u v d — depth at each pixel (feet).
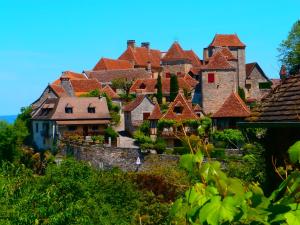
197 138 15.75
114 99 306.55
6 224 43.52
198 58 406.62
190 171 14.12
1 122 220.64
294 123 37.68
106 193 73.31
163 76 380.17
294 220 11.41
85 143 205.36
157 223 53.93
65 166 71.20
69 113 267.18
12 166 63.77
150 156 169.99
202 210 11.97
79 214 48.14
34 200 47.83
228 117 201.67
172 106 219.00
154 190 85.51
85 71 386.73
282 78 46.57
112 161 184.34
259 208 12.29
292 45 153.17
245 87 319.68
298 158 13.10
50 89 315.17
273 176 42.65
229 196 12.32
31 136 284.00
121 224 60.59
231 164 65.00
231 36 343.26
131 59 417.69
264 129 47.42
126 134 273.75
